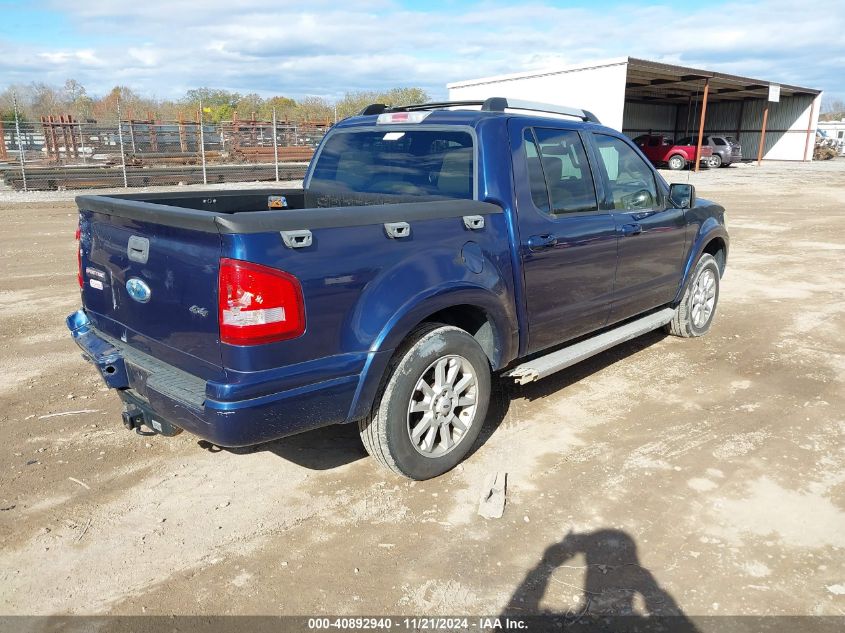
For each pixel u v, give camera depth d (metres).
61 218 15.05
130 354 3.38
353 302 3.08
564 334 4.46
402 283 3.24
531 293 4.05
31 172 20.84
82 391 4.89
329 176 4.78
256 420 2.87
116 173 21.94
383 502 3.47
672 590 2.80
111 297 3.52
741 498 3.50
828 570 2.93
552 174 4.21
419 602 2.74
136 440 4.14
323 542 3.13
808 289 8.41
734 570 2.93
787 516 3.34
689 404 4.73
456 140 3.97
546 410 4.62
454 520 3.31
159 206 3.09
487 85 33.59
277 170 24.45
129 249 3.25
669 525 3.26
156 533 3.19
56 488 3.58
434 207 3.42
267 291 2.77
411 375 3.38
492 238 3.73
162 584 2.84
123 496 3.51
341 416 3.17
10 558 3.00
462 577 2.89
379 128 4.43
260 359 2.82
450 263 3.46
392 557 3.02
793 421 4.44
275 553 3.05
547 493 3.55
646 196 5.14
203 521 3.29
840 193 21.89
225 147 28.89
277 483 3.66
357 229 3.08
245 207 4.66
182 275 2.95
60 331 6.39
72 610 2.69
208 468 3.81
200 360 2.98
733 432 4.27
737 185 25.06
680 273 5.67
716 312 7.27
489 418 4.49
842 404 4.72
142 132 25.98
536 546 3.10
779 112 42.59
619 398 4.84
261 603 2.73
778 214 16.59
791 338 6.30
